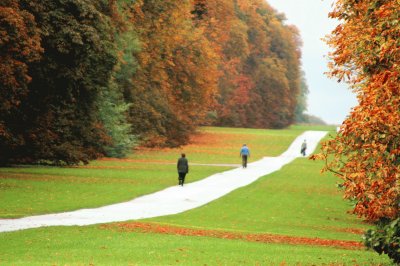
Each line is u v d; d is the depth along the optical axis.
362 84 49.25
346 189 38.66
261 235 62.06
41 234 54.62
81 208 76.94
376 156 36.22
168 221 69.81
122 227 61.41
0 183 94.06
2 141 111.50
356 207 38.38
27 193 85.62
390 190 35.16
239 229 67.38
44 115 118.12
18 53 96.19
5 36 91.81
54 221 64.38
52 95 114.50
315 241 60.31
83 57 110.25
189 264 42.59
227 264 43.25
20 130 116.56
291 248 53.78
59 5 106.94
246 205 90.38
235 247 51.88
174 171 135.12
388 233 37.34
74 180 105.62
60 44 106.06
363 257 50.66
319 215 85.50
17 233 54.69
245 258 46.41
